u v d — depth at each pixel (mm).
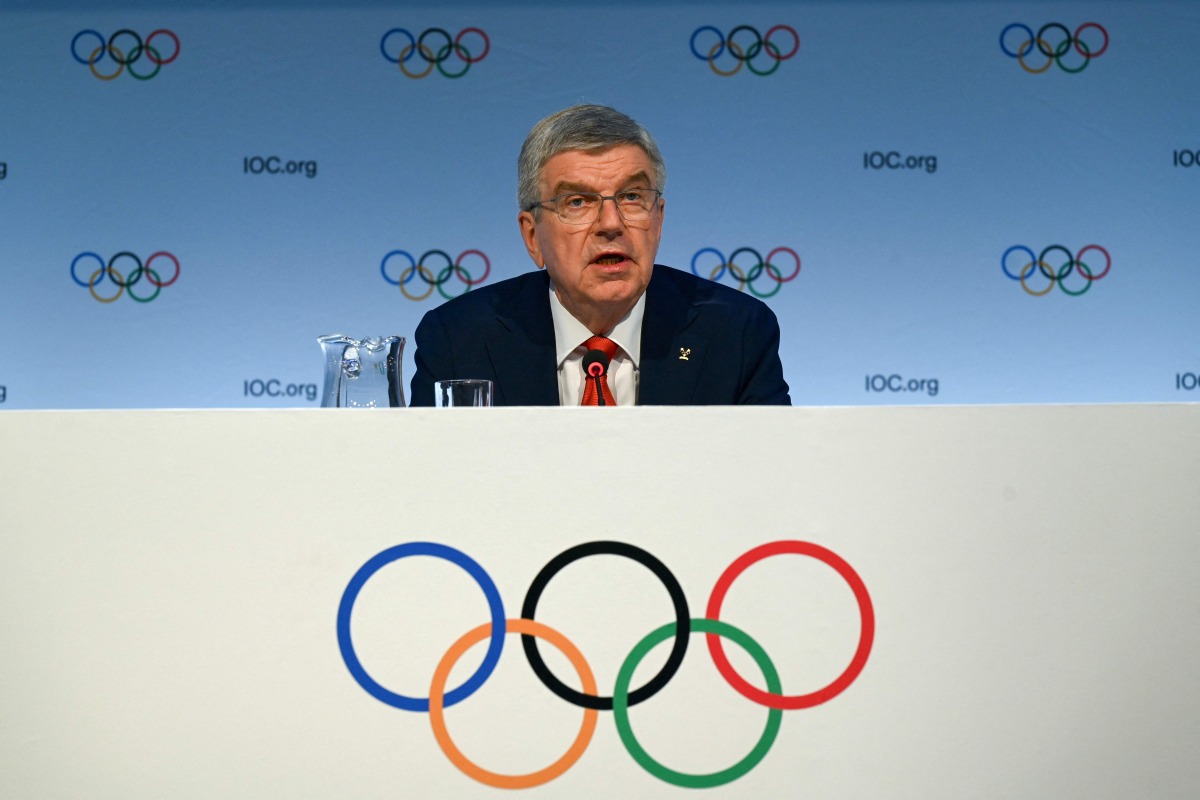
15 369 10836
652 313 6449
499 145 10984
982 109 10820
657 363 6305
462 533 3609
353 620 3592
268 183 10930
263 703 3570
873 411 3684
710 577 3625
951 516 3674
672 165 10883
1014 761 3621
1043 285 10828
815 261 10867
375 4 10938
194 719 3564
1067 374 10812
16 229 10844
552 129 6078
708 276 10883
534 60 10945
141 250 10891
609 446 3637
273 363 10930
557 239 6031
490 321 6500
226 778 3555
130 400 10875
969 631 3648
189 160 10914
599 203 5949
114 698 3574
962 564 3664
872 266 10859
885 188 10852
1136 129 10805
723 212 10867
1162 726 3652
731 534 3637
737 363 6379
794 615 3635
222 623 3588
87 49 10875
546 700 3588
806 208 10859
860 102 10859
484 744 3576
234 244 10930
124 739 3566
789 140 10867
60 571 3604
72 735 3572
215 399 10914
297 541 3604
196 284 10914
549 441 3631
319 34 10938
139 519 3611
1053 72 10812
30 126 10852
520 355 6379
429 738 3574
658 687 3602
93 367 10859
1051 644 3654
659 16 10930
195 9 10898
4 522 3609
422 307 10961
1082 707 3643
